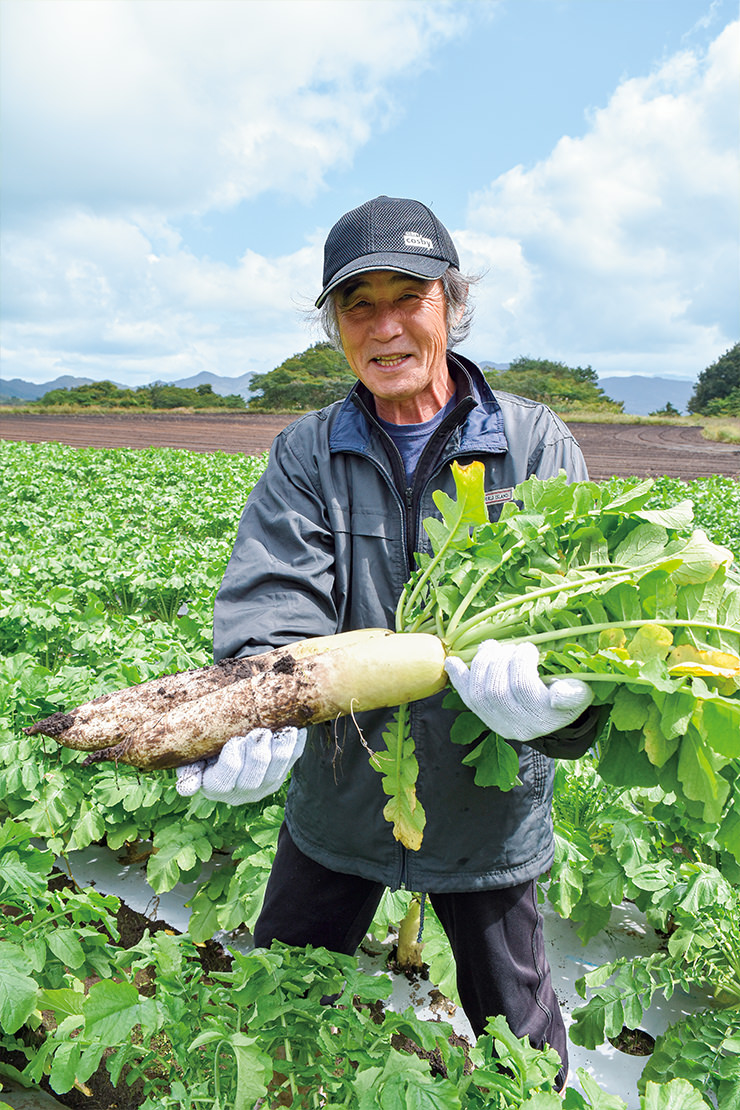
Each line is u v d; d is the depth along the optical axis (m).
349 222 1.77
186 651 4.43
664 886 2.67
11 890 2.25
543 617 1.63
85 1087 2.42
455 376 2.02
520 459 1.91
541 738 1.64
